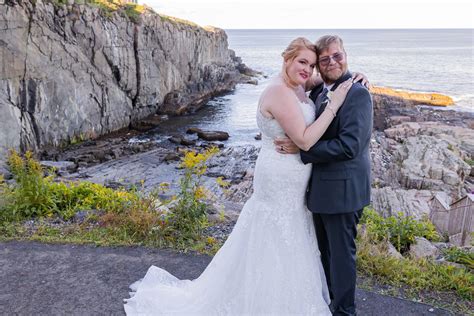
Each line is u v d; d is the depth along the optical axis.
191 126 33.25
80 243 4.89
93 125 28.31
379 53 137.62
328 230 3.22
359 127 2.87
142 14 32.81
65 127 25.70
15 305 3.70
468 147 24.06
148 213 5.32
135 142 27.64
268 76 69.56
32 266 4.38
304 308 3.34
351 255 3.21
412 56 124.00
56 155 23.08
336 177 3.06
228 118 36.66
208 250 4.81
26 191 5.94
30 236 5.09
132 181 18.66
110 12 29.67
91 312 3.61
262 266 3.35
